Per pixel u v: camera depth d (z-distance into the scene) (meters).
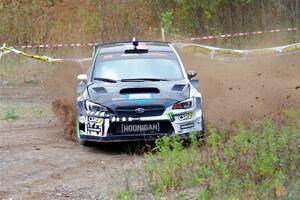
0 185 18.69
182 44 54.34
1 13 63.66
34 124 30.34
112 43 29.02
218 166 17.92
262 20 65.25
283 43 61.72
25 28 62.47
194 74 25.95
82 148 24.03
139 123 22.52
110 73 25.34
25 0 67.00
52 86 42.44
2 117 32.75
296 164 17.38
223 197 15.91
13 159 21.98
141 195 17.08
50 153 22.98
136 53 26.69
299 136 20.17
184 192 17.03
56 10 66.56
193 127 22.97
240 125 22.66
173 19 65.81
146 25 64.81
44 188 18.30
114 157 22.31
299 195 15.23
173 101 22.86
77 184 18.67
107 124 22.58
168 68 25.64
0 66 52.62
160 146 22.00
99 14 63.38
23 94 42.78
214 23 64.94
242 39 62.62
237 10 65.25
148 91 23.41
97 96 23.36
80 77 25.77
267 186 16.11
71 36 61.88
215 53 52.19
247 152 19.11
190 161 19.22
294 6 65.50
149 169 19.22
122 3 64.19
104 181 18.88
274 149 18.73
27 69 52.06
